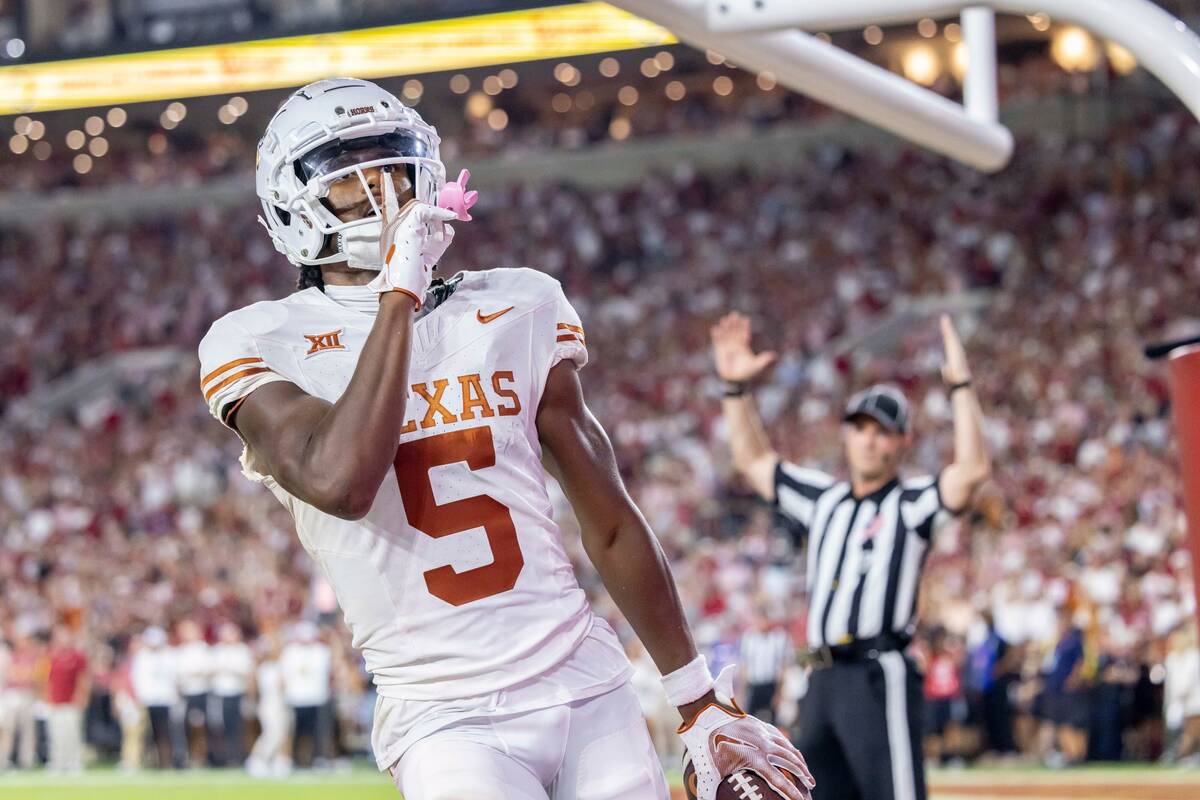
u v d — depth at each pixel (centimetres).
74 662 3481
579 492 571
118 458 4806
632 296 5309
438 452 531
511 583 534
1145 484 3189
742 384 1177
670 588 578
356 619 539
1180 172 4906
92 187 6275
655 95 6066
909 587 1082
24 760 3528
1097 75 5341
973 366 4191
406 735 530
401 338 494
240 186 6088
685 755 574
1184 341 792
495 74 5184
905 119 1012
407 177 558
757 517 3600
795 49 922
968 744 2823
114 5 5272
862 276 5053
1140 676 2711
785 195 5462
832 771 1084
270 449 507
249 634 3584
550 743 530
